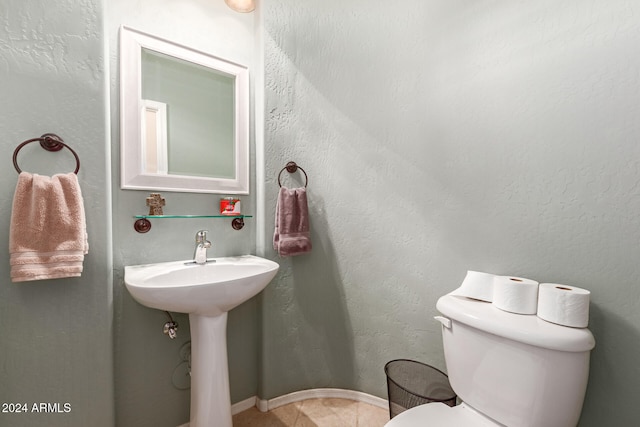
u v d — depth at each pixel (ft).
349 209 4.73
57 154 3.01
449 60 3.89
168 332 3.74
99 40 3.22
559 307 2.57
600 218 2.87
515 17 3.36
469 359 2.86
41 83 2.93
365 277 4.66
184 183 4.11
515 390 2.54
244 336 4.77
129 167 3.67
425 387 4.12
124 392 3.67
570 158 3.02
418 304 4.23
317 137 4.85
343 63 4.71
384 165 4.46
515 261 3.39
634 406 2.73
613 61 2.77
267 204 4.69
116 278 3.61
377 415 4.48
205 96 4.36
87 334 3.19
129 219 3.71
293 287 4.83
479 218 3.67
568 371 2.38
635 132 2.68
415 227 4.22
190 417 3.80
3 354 2.83
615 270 2.80
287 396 4.82
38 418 2.97
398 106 4.33
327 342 4.91
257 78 4.77
